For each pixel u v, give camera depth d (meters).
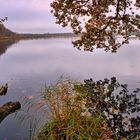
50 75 26.86
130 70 27.03
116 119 10.19
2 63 42.72
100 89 15.03
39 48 90.94
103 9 18.58
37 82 22.25
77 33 18.95
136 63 33.38
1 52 70.50
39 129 7.73
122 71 26.45
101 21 18.89
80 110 7.70
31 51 74.56
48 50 76.38
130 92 15.20
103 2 18.00
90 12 18.58
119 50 62.38
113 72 25.89
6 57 55.09
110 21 18.81
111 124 9.60
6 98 15.77
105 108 11.51
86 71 27.72
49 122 7.65
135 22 18.64
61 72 28.44
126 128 9.30
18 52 70.62
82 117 7.50
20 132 9.78
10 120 11.15
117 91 15.40
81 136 6.83
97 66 32.09
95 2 18.38
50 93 8.26
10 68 35.00
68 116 7.50
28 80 23.81
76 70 29.06
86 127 7.18
